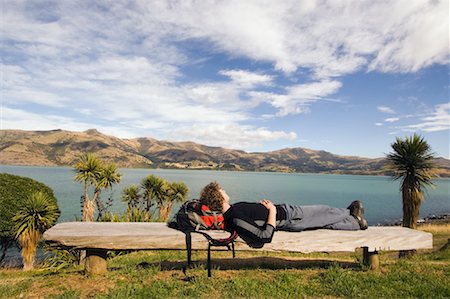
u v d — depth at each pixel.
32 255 12.19
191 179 133.00
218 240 4.38
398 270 5.29
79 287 4.53
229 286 4.50
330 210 5.02
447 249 10.00
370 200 71.12
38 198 12.38
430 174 11.12
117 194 47.47
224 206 4.55
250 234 4.25
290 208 4.79
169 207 14.39
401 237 4.91
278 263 5.83
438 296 4.22
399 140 11.50
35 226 12.17
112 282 4.70
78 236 4.53
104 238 4.55
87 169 12.11
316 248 4.68
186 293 4.25
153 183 14.03
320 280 4.81
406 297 4.23
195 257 6.55
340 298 4.23
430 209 57.84
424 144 11.18
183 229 4.58
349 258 6.83
